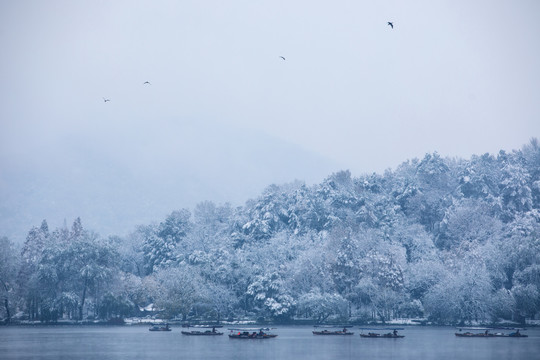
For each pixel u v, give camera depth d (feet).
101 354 332.80
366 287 504.43
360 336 423.64
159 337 420.77
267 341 397.39
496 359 314.14
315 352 342.03
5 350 348.38
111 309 514.68
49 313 506.07
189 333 438.40
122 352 341.00
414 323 519.19
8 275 534.37
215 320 533.14
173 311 507.71
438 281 520.42
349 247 532.73
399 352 341.21
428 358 319.88
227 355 330.13
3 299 528.63
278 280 510.58
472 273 492.54
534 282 489.26
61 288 521.24
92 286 519.19
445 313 492.13
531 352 340.18
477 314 492.95
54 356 325.21
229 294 519.19
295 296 524.52
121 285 532.73
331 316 511.81
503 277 524.93
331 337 422.41
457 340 401.29
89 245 530.68
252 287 513.04
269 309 500.74
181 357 322.14
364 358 320.09
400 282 512.22
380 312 517.96
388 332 456.04
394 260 522.06
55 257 522.06
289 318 513.86
